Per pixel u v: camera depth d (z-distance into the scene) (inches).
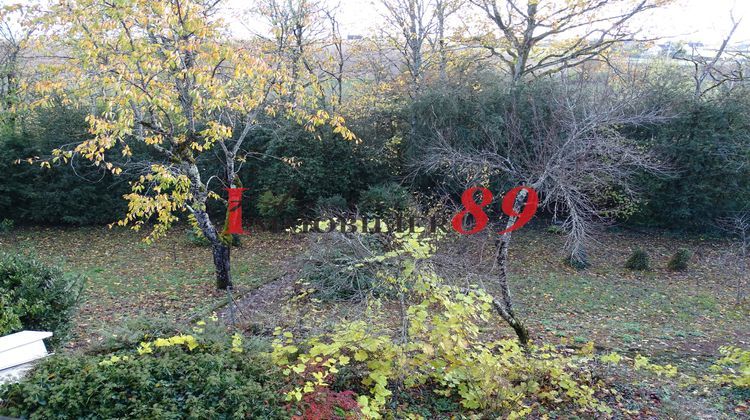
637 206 576.1
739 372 248.7
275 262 465.7
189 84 321.4
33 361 151.2
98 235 573.3
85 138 574.6
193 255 496.1
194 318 285.1
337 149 586.2
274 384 151.5
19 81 529.7
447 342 180.4
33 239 555.2
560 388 213.9
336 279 227.5
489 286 343.9
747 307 396.2
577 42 601.0
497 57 684.7
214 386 140.9
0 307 179.6
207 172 600.1
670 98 538.3
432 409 188.7
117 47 299.7
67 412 132.5
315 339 180.7
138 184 347.6
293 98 398.9
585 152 265.3
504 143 496.4
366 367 187.9
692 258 526.0
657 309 388.2
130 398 136.6
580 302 398.6
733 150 552.4
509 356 208.5
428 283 193.8
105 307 339.9
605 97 325.4
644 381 235.5
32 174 583.2
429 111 566.6
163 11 279.3
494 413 184.1
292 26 500.1
